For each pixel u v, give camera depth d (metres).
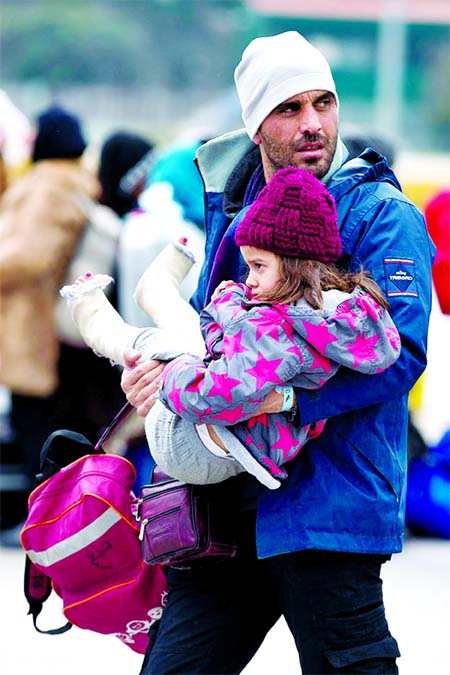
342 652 8.39
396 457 8.61
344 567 8.41
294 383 8.02
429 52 57.00
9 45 54.22
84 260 17.67
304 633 8.51
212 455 8.30
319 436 8.43
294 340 7.88
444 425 22.05
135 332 8.98
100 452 9.55
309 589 8.42
